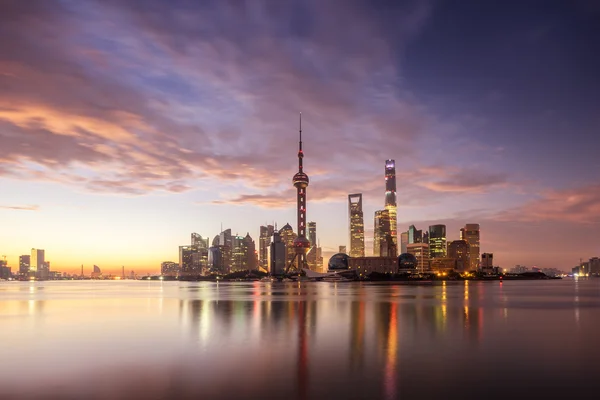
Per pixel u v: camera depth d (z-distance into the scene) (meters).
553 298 167.12
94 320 86.19
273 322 81.88
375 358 48.69
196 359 48.31
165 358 48.78
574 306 123.75
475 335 65.50
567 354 51.25
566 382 39.34
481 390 36.94
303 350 53.41
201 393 36.06
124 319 87.94
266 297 177.25
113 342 59.56
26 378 40.66
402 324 78.81
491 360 47.75
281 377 40.72
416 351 52.75
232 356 49.78
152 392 36.34
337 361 47.06
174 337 63.66
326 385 38.22
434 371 43.03
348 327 74.50
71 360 47.97
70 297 183.75
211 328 73.50
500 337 63.62
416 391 36.56
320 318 88.88
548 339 62.09
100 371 43.12
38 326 76.88
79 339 62.19
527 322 82.44
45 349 54.47
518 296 184.25
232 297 178.25
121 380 39.97
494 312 103.25
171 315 95.69
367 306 122.00
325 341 59.97
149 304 133.00
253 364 45.91
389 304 130.50
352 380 39.69
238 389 37.09
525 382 39.25
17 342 59.81
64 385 38.41
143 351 52.97
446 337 63.62
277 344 57.56
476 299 159.25
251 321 83.62
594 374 42.00
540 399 34.81
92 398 35.03
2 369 44.09
